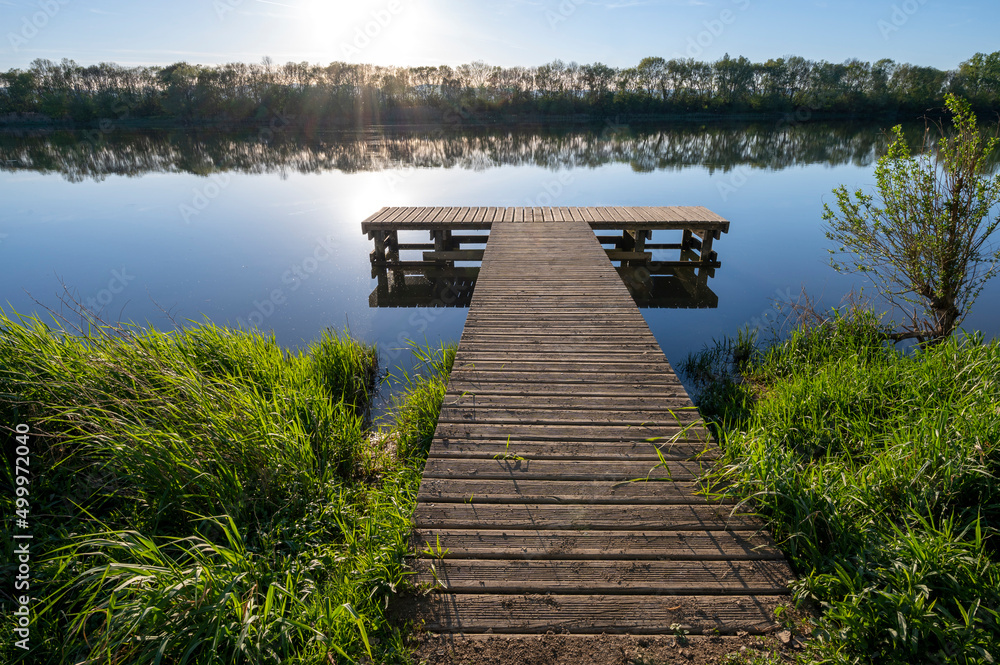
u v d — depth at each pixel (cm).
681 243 993
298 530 254
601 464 269
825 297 689
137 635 175
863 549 200
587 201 1304
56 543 233
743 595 195
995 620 169
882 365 422
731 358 542
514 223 857
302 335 605
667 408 320
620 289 544
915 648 159
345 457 352
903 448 282
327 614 186
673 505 239
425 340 596
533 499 244
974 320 591
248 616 178
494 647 177
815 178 1553
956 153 449
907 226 480
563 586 199
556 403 328
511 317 471
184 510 246
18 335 322
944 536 208
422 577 203
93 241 955
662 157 2064
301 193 1368
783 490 227
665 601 192
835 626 178
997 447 255
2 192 1386
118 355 335
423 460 351
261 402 342
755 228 1063
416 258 983
